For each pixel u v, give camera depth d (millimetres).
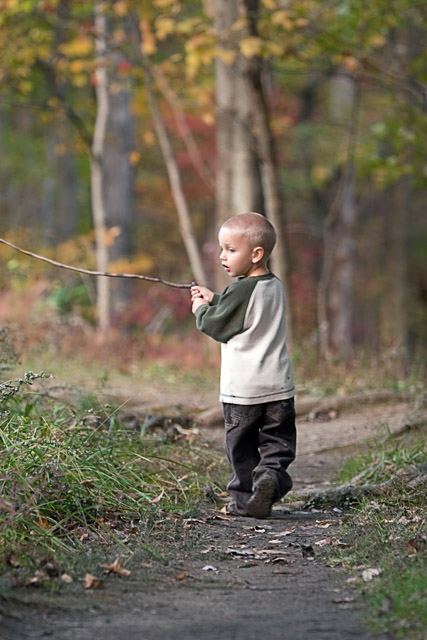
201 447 8758
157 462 7570
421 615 4148
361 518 6188
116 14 18281
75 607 4398
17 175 36156
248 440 6645
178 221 32625
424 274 37406
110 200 21844
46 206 36188
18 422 6883
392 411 11273
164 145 18609
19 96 21094
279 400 6551
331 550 5574
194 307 6719
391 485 7066
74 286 22891
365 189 32688
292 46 16203
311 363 13875
